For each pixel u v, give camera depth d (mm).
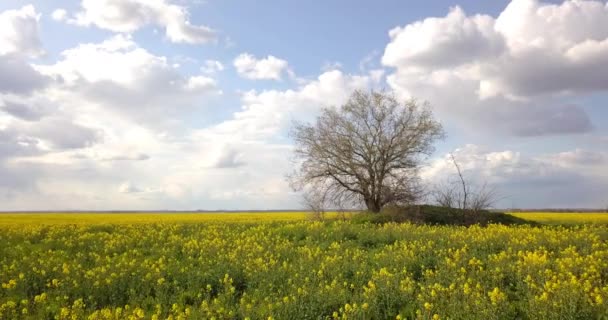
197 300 12086
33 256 17656
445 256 15859
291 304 10695
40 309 11102
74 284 12711
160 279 12531
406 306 10938
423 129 36094
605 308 9711
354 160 36031
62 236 24703
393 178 35844
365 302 10695
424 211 31688
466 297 10625
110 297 12148
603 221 36406
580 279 11633
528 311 9977
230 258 16266
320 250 18828
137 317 10016
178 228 27562
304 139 37062
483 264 14625
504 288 12078
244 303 11156
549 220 38844
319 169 36469
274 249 18438
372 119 36094
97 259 17000
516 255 15555
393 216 30531
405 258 15320
